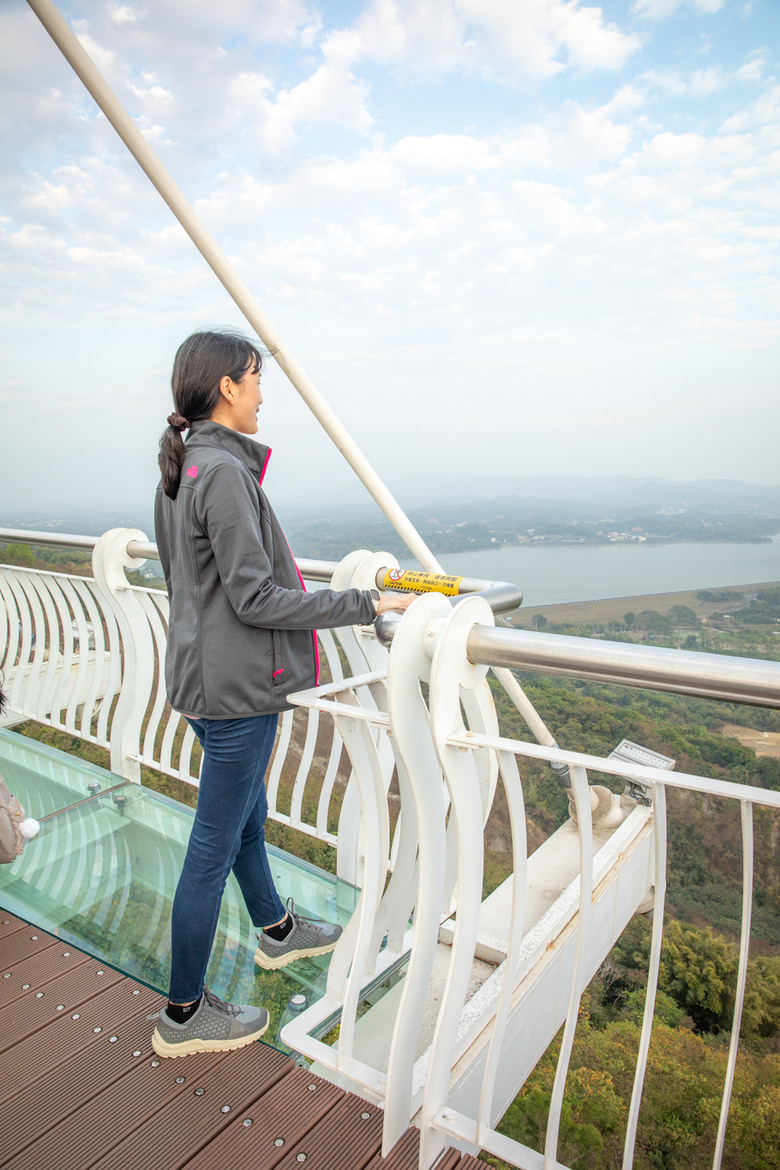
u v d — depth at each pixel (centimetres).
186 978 131
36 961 167
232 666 121
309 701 120
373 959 165
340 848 204
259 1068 132
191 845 130
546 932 208
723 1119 92
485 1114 113
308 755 217
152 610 254
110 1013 148
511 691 256
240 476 116
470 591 122
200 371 124
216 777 128
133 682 260
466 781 108
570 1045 105
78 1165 112
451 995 113
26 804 249
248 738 127
